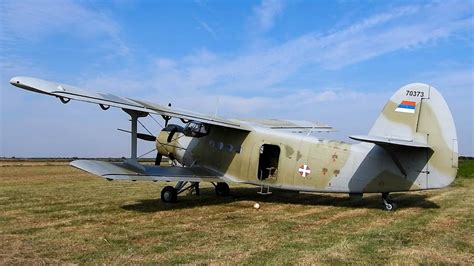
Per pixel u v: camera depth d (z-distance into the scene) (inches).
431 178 359.3
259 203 429.7
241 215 353.1
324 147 401.4
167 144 505.7
